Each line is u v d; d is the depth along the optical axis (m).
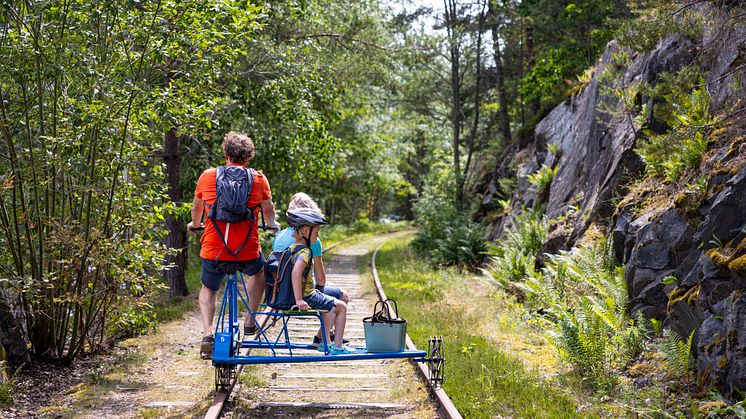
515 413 6.43
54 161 7.76
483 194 26.86
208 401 6.89
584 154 15.16
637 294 8.75
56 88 7.99
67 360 8.41
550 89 25.23
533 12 25.02
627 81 13.23
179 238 14.80
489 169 27.77
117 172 8.15
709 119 8.98
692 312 7.23
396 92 29.92
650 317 8.39
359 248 33.72
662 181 9.83
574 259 10.89
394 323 6.89
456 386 7.32
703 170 8.56
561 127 18.92
